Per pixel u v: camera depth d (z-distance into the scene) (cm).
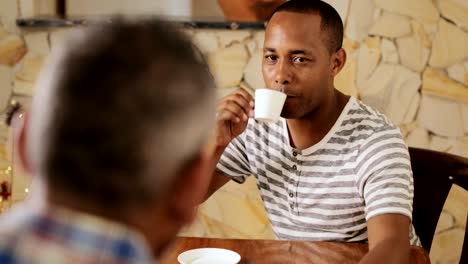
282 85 169
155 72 54
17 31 264
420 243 183
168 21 60
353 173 170
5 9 263
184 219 60
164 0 261
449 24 253
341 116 174
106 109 53
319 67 170
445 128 259
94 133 53
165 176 55
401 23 255
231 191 268
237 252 154
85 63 54
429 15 254
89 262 52
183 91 55
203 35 261
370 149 168
